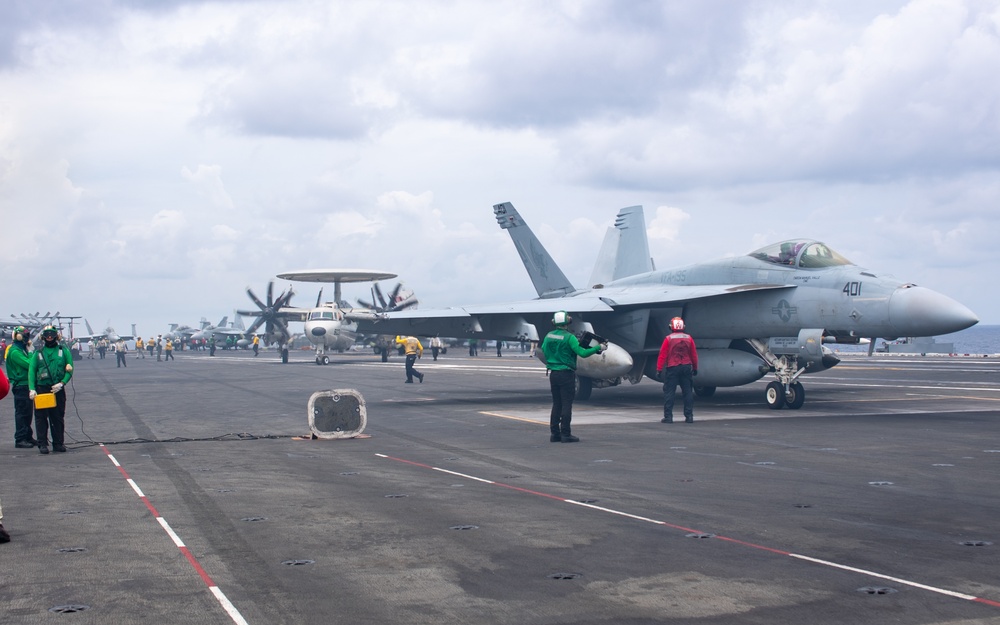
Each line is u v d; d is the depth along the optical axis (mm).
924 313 17031
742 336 20766
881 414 18125
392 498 9203
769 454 12320
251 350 118375
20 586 5926
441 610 5371
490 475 10742
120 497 9391
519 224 30516
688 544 7000
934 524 7664
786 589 5727
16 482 10492
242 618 5242
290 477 10742
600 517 8102
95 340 103125
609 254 33875
